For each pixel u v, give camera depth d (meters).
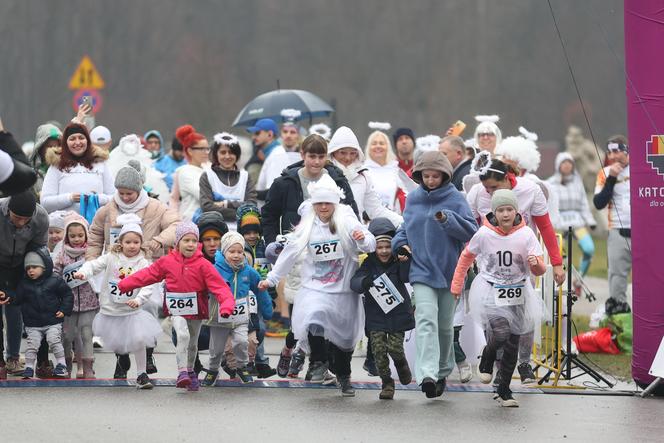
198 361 30.00
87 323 29.73
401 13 147.25
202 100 136.12
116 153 42.66
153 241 30.44
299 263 34.72
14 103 124.81
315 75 145.88
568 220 51.12
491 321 26.77
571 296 29.58
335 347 27.78
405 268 27.22
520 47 142.75
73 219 29.92
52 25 129.25
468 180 31.48
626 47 28.64
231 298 27.28
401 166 39.78
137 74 135.50
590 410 26.58
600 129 138.50
